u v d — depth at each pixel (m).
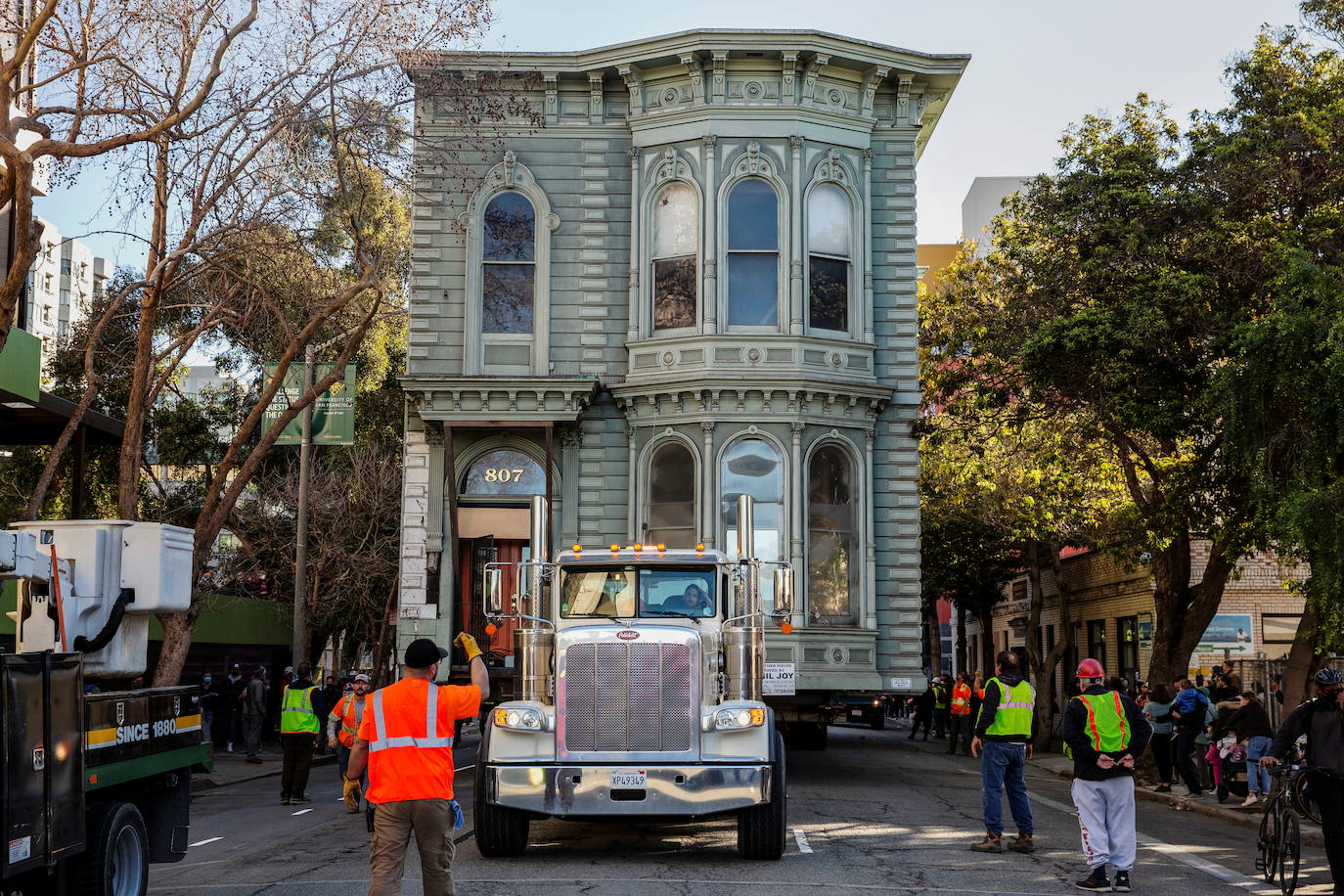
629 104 27.61
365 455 40.06
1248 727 20.36
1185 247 24.89
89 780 9.45
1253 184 24.22
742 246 26.48
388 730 8.75
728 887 11.36
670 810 12.75
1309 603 23.41
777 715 24.55
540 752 12.97
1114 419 24.64
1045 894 11.46
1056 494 33.84
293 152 21.09
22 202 16.80
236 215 21.41
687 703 12.95
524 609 14.45
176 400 42.38
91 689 10.74
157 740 10.67
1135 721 11.97
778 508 25.56
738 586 15.32
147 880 10.77
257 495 39.59
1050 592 51.72
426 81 21.70
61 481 39.31
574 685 13.02
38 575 10.53
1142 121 27.11
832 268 26.88
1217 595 26.58
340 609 42.16
